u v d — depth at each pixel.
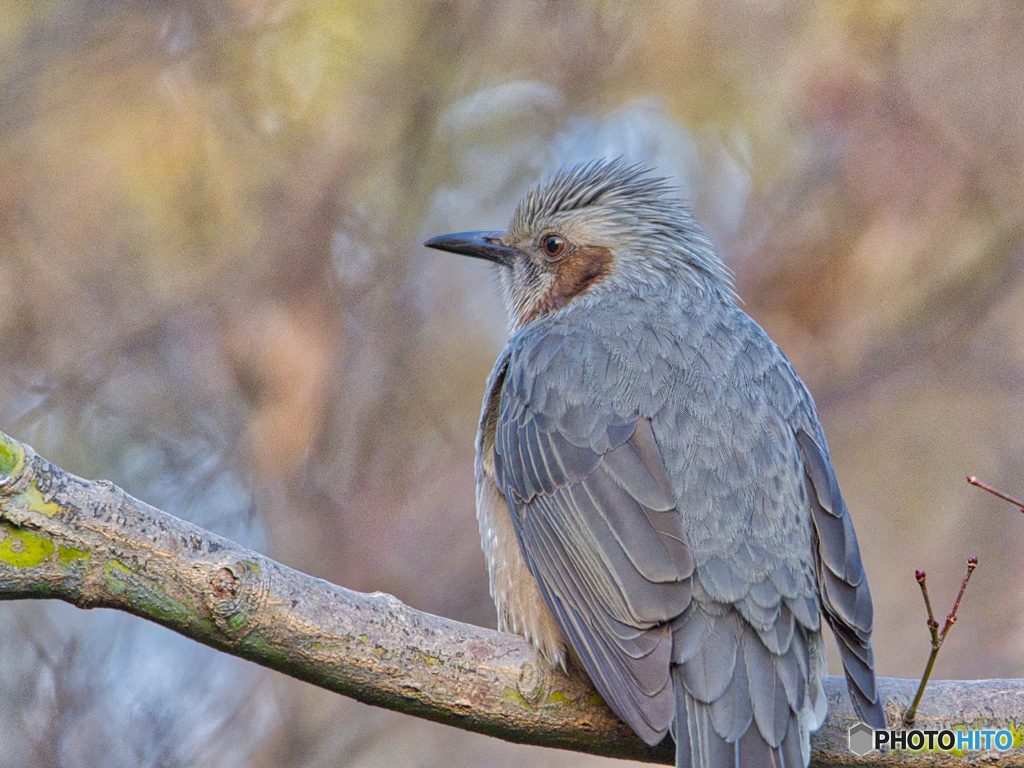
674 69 13.84
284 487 12.59
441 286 13.93
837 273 13.88
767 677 7.07
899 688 7.52
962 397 14.43
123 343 12.49
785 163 13.88
